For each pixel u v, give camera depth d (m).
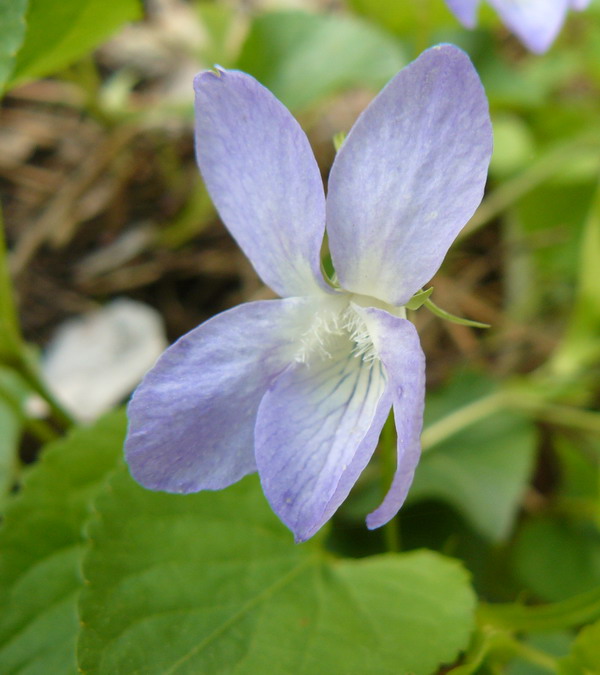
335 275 0.05
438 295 0.10
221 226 0.10
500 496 0.07
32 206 0.10
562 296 0.10
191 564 0.06
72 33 0.07
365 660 0.05
